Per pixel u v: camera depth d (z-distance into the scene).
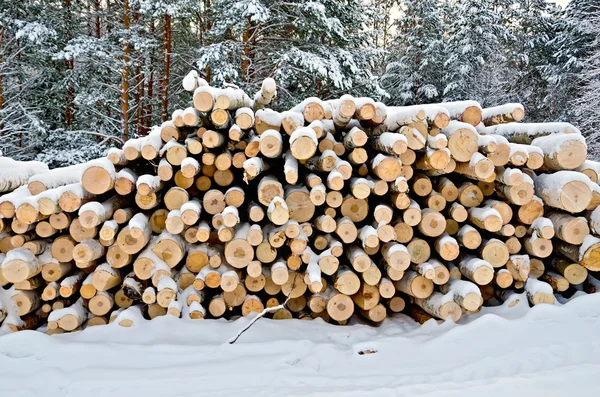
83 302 3.41
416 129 3.28
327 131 3.60
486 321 3.02
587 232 3.32
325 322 3.40
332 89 11.39
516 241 3.46
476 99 15.91
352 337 3.14
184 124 3.51
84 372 2.55
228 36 10.95
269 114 3.57
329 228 3.29
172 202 3.44
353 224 3.33
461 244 3.45
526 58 17.36
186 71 13.70
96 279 3.25
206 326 3.15
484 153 3.33
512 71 17.81
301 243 3.24
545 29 18.77
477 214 3.39
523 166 3.63
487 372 2.45
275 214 3.15
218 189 3.73
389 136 3.26
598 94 12.39
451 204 3.59
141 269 3.30
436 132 3.35
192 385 2.41
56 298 3.39
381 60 19.97
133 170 3.67
